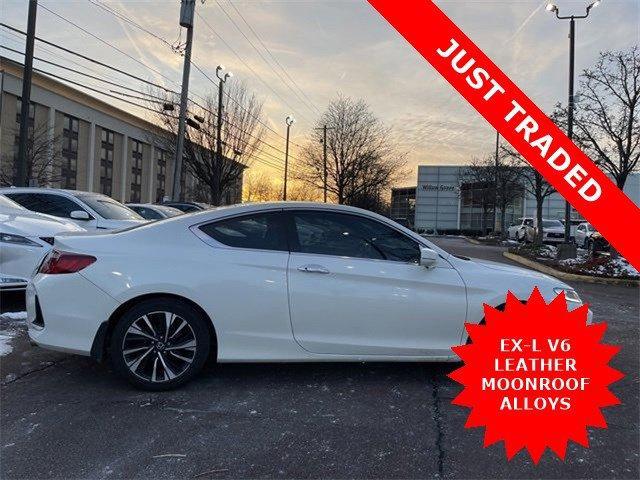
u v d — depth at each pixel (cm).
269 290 422
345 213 454
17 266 643
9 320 628
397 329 439
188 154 2848
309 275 429
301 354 431
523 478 304
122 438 339
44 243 663
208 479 295
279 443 338
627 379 474
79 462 309
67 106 6331
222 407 392
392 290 438
